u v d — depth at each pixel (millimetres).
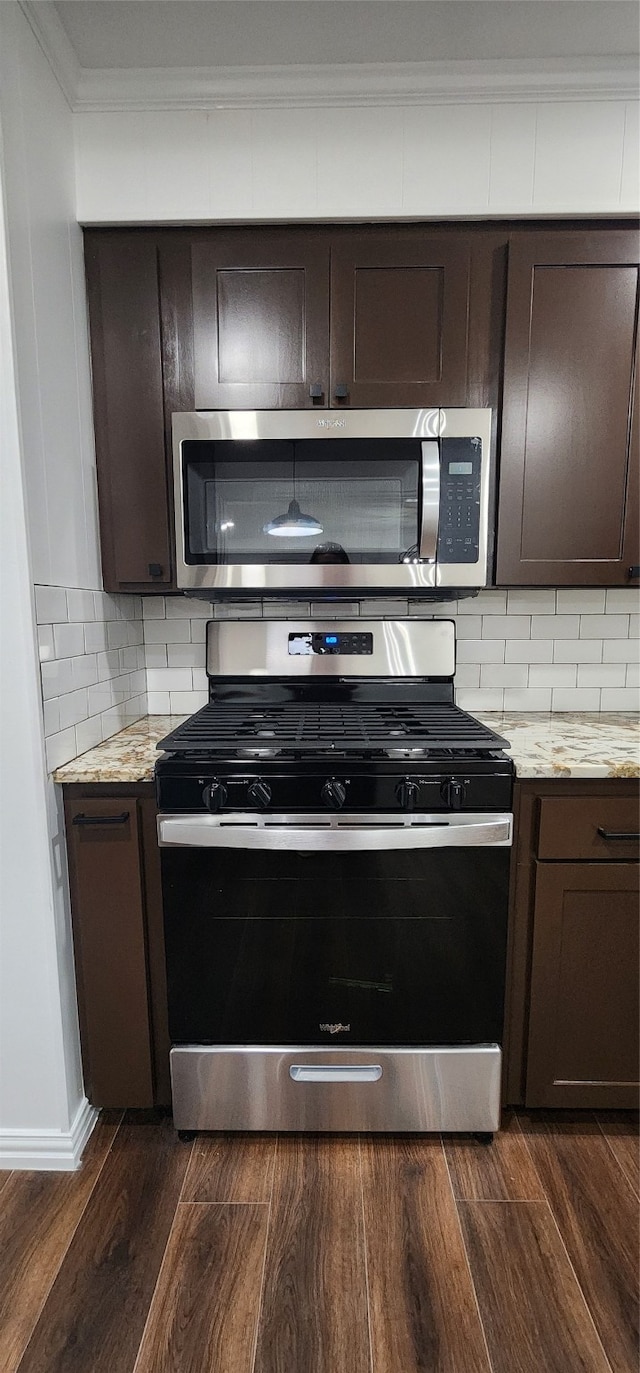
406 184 1421
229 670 1761
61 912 1321
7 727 1227
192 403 1470
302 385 1450
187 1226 1208
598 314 1417
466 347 1446
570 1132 1423
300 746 1326
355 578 1461
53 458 1279
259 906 1327
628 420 1450
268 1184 1292
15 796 1245
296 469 1437
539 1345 1019
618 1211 1233
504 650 1837
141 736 1604
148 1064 1401
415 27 1279
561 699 1849
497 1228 1199
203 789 1269
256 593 1526
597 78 1371
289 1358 1000
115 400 1472
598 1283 1105
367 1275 1118
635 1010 1379
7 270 1106
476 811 1291
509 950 1370
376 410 1417
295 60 1345
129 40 1292
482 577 1464
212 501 1447
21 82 1155
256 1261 1143
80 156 1415
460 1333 1034
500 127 1409
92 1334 1036
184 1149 1382
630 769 1269
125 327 1448
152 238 1447
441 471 1428
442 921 1327
